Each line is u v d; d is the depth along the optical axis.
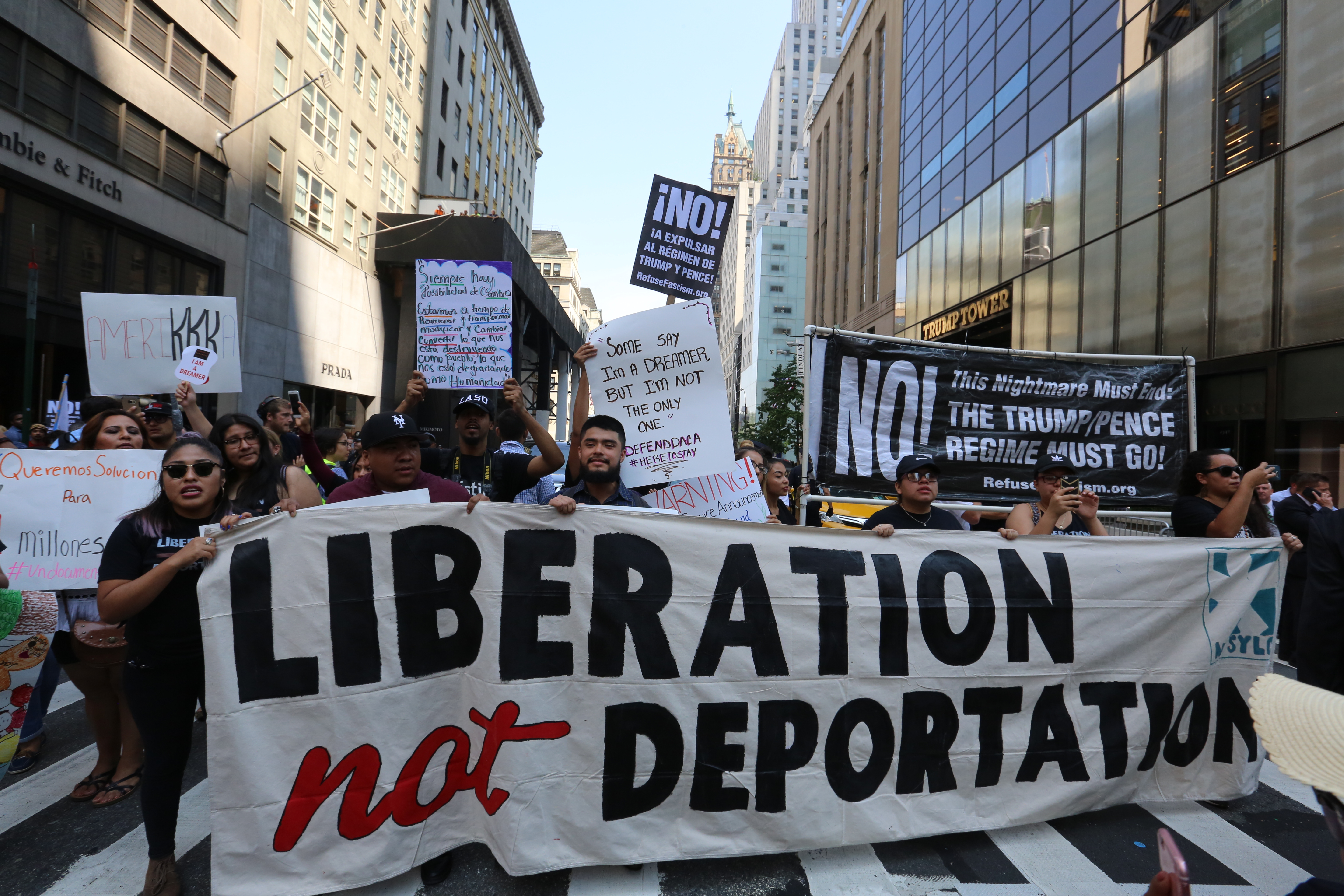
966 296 22.38
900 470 3.91
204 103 16.67
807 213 95.69
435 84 30.53
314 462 5.16
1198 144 13.05
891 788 3.10
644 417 4.17
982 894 2.79
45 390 12.84
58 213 12.95
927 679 3.20
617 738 2.89
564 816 2.79
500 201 43.47
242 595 2.65
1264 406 11.71
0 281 11.71
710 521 3.14
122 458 3.98
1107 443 5.50
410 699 2.81
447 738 2.86
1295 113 11.13
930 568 3.30
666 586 3.04
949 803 3.14
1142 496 5.56
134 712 2.67
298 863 2.59
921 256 26.45
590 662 2.93
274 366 19.67
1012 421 5.35
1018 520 4.37
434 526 2.92
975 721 3.23
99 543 3.87
